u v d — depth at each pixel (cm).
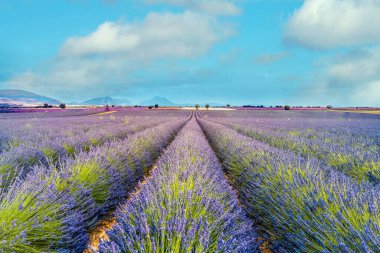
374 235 163
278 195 282
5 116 3547
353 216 201
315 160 450
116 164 445
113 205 387
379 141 777
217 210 230
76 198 292
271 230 276
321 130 1334
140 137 789
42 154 504
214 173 402
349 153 502
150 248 165
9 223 203
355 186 269
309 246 199
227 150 664
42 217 224
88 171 352
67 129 1183
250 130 1323
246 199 383
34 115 3988
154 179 323
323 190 253
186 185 277
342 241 176
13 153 448
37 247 211
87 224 287
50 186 278
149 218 203
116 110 6706
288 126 1692
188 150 537
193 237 173
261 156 443
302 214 224
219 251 175
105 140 898
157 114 5497
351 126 1684
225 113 6381
